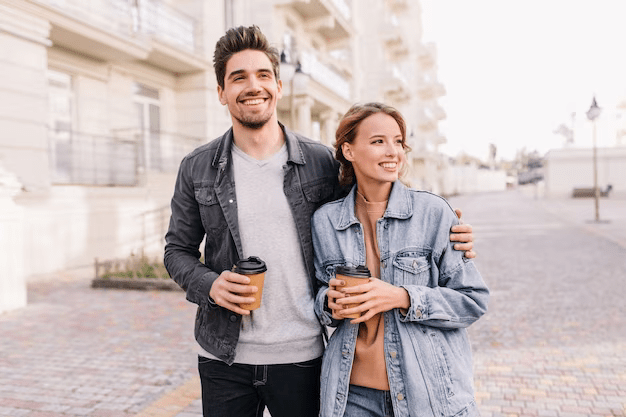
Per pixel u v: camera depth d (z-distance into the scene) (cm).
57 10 940
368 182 166
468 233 159
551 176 4141
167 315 619
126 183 1229
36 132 922
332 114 1825
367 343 158
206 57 1413
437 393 150
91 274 932
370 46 3050
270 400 176
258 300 159
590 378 394
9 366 434
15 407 351
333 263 168
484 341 498
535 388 377
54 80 1089
